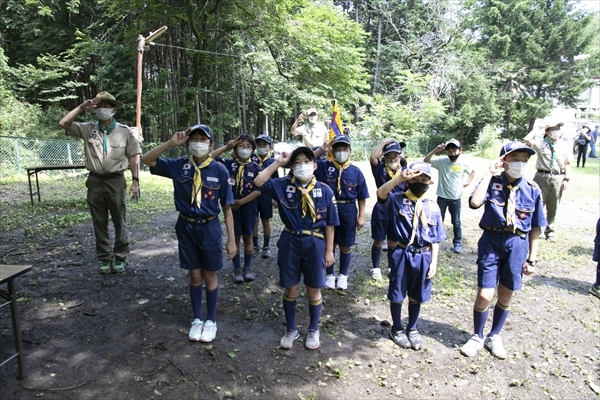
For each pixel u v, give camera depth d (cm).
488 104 3138
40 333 362
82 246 612
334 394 297
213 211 349
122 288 464
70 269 519
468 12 3447
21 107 1753
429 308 439
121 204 498
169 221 798
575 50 3478
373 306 444
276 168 346
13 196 1018
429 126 3073
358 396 297
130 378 304
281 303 441
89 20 2261
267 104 2591
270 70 2197
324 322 403
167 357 332
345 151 461
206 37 1888
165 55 1969
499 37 3419
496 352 350
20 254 570
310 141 657
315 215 340
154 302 432
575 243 690
